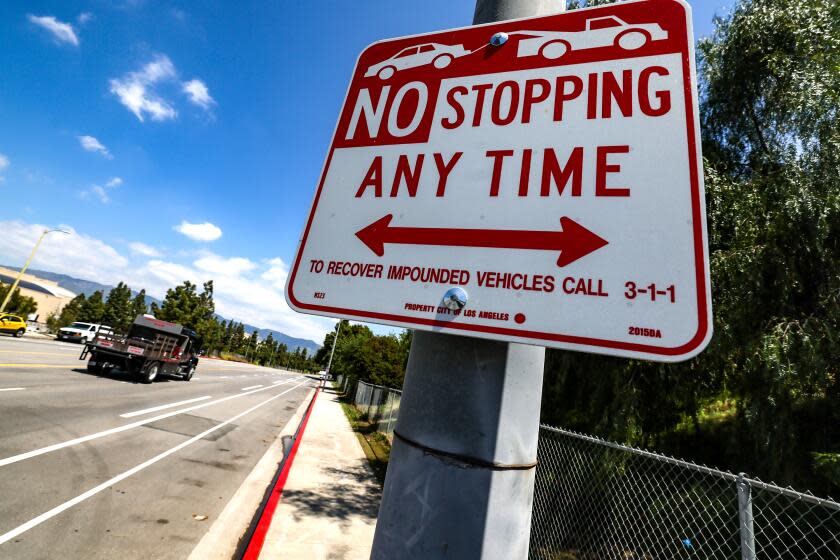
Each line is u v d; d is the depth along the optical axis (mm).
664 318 789
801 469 4355
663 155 914
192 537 3896
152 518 4141
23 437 5773
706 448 5258
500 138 1077
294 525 4461
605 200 915
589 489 4277
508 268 933
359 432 12297
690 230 834
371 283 1050
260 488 5621
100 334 13523
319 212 1188
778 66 5473
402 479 945
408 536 896
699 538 4121
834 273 4590
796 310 4863
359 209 1147
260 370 50500
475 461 891
